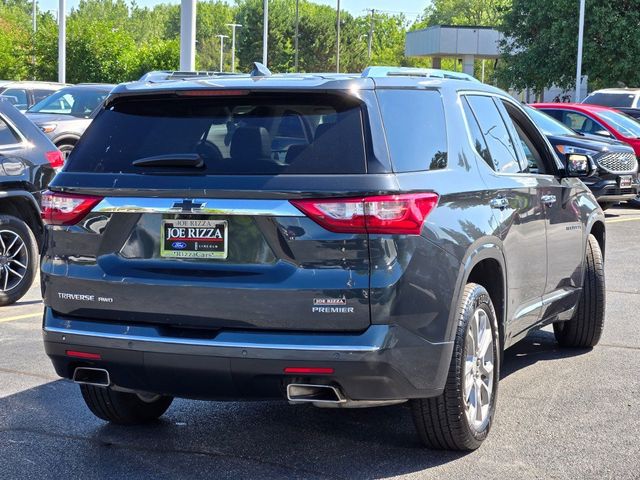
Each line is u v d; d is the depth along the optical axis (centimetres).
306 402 439
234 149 446
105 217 457
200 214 438
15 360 682
